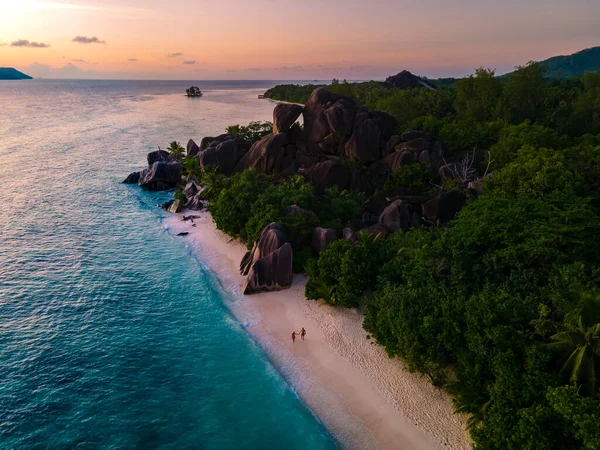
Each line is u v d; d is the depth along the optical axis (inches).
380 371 1267.2
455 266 1318.9
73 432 1096.8
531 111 3816.4
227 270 2000.5
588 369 864.3
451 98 4483.3
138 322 1596.9
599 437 721.6
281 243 1812.3
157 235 2485.2
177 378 1295.5
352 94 5900.6
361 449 1027.9
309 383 1250.0
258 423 1117.1
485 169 2628.0
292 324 1534.2
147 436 1083.3
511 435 848.9
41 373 1314.0
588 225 1360.7
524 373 915.4
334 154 3093.0
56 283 1889.8
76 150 4970.5
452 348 1075.3
